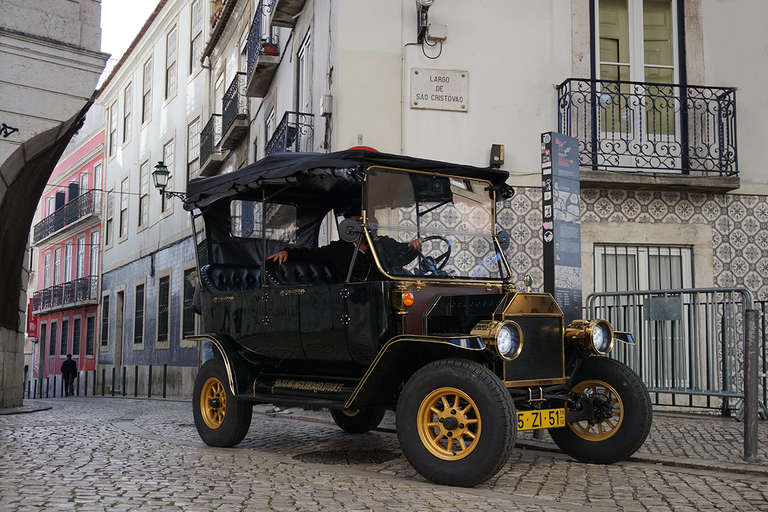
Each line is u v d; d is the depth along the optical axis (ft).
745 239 34.71
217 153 69.36
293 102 45.93
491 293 17.99
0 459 19.29
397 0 33.99
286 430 26.66
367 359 17.92
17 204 37.65
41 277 128.26
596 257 34.27
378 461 19.56
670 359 28.02
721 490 15.44
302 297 19.36
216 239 23.77
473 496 14.51
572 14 35.14
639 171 34.83
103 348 97.40
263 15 55.11
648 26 36.06
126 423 31.42
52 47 32.73
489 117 34.01
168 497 13.91
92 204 104.01
